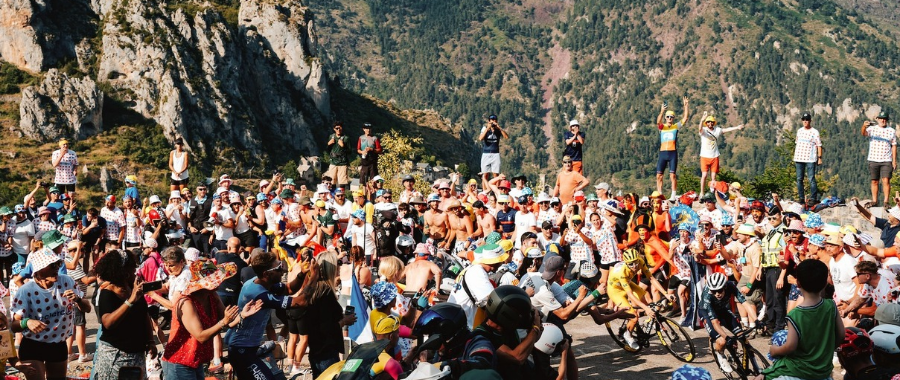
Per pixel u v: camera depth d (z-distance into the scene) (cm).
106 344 888
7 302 1218
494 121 2452
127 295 894
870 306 1161
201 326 873
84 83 19412
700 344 1449
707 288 1240
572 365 1064
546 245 1722
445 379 648
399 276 1164
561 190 2144
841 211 2295
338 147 2534
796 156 2330
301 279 1021
